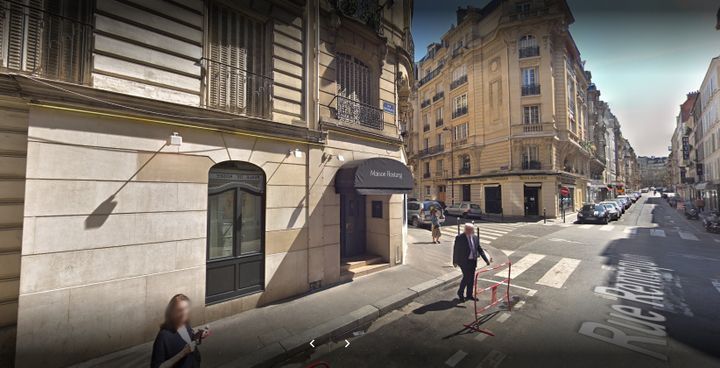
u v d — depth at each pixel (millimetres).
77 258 3947
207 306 5078
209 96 5324
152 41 4766
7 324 3992
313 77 6848
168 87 4902
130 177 4387
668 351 4137
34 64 3918
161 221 4629
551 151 23078
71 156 3949
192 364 2816
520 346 4355
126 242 4320
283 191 6180
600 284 7051
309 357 4242
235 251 5551
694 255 10000
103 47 4324
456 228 17641
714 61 22656
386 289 6664
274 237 6004
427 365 3959
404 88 10695
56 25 4066
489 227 18047
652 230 16125
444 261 9289
